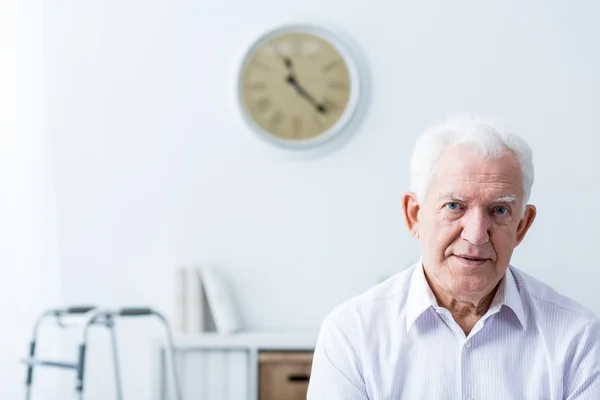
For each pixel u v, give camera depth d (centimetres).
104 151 365
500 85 362
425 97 362
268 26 365
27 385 324
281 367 330
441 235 136
